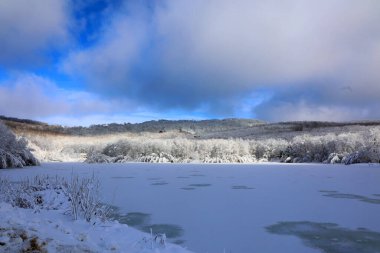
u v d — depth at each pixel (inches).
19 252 155.3
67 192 370.9
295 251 243.3
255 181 671.8
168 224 320.2
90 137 3228.3
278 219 339.3
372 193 502.6
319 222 327.6
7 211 251.0
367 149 1296.8
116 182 658.2
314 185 600.4
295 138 1781.5
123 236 241.9
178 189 555.2
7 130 1106.7
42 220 237.3
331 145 1451.8
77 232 226.7
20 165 1071.6
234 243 261.0
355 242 266.2
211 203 426.3
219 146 1796.3
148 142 1824.6
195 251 241.0
